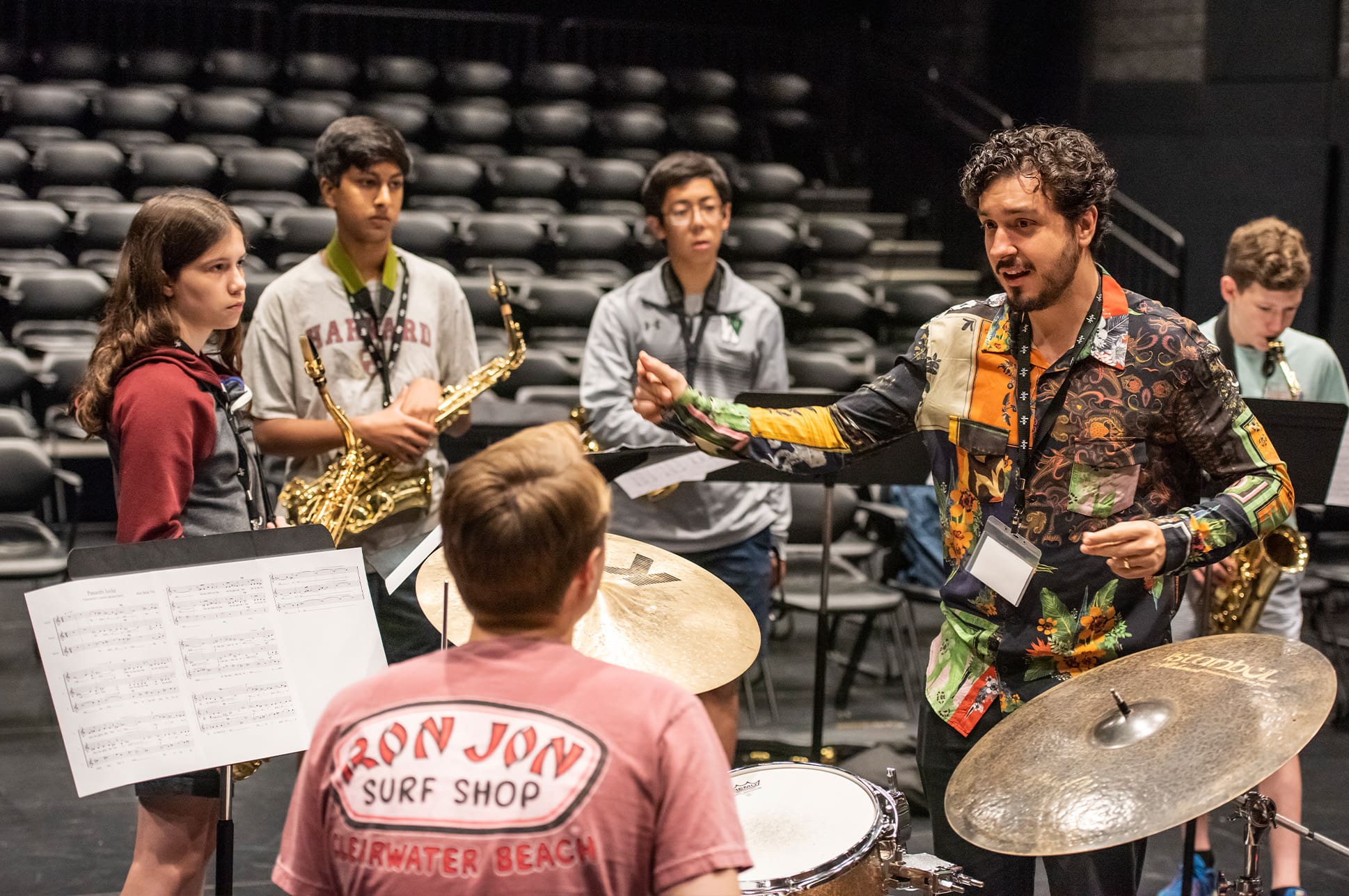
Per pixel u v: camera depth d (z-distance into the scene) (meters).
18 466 5.13
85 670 1.78
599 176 9.26
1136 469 1.96
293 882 1.30
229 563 1.87
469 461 1.33
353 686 1.33
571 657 1.30
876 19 11.44
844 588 4.79
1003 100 10.44
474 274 8.30
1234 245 3.30
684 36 11.62
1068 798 1.62
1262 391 3.35
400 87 10.07
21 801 3.92
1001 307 2.05
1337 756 4.57
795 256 9.13
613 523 3.59
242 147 9.06
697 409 2.12
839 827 1.93
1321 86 8.58
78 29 10.13
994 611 2.03
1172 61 9.30
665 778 1.24
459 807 1.22
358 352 3.13
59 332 7.00
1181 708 1.70
